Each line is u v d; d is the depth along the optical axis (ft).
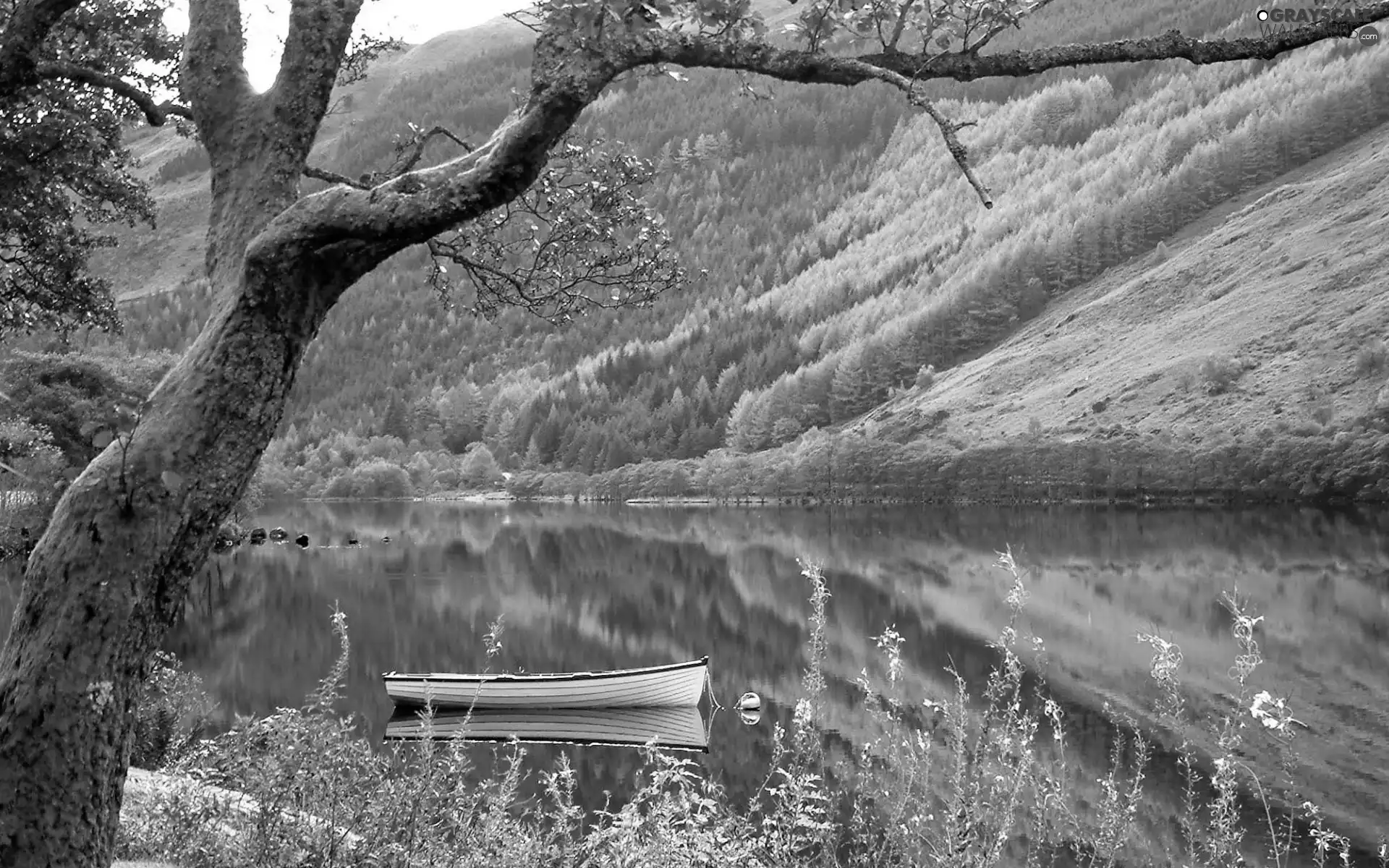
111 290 49.01
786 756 66.85
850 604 179.52
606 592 203.41
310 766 21.63
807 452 522.88
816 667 21.16
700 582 219.41
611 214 24.86
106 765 12.84
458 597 190.70
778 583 213.66
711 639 151.23
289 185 14.34
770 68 12.81
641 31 12.65
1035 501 435.94
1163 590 183.01
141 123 39.06
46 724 12.36
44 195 42.22
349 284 13.87
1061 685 104.27
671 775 24.16
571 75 12.54
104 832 12.90
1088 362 577.02
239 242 13.96
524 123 12.69
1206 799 60.39
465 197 12.92
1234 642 131.95
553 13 12.46
